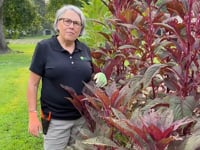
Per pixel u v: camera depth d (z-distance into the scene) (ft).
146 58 9.38
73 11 9.59
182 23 7.62
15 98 24.64
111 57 10.48
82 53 10.03
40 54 9.64
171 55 8.05
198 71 7.79
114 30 10.64
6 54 59.41
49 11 73.61
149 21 9.03
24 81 31.53
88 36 14.93
